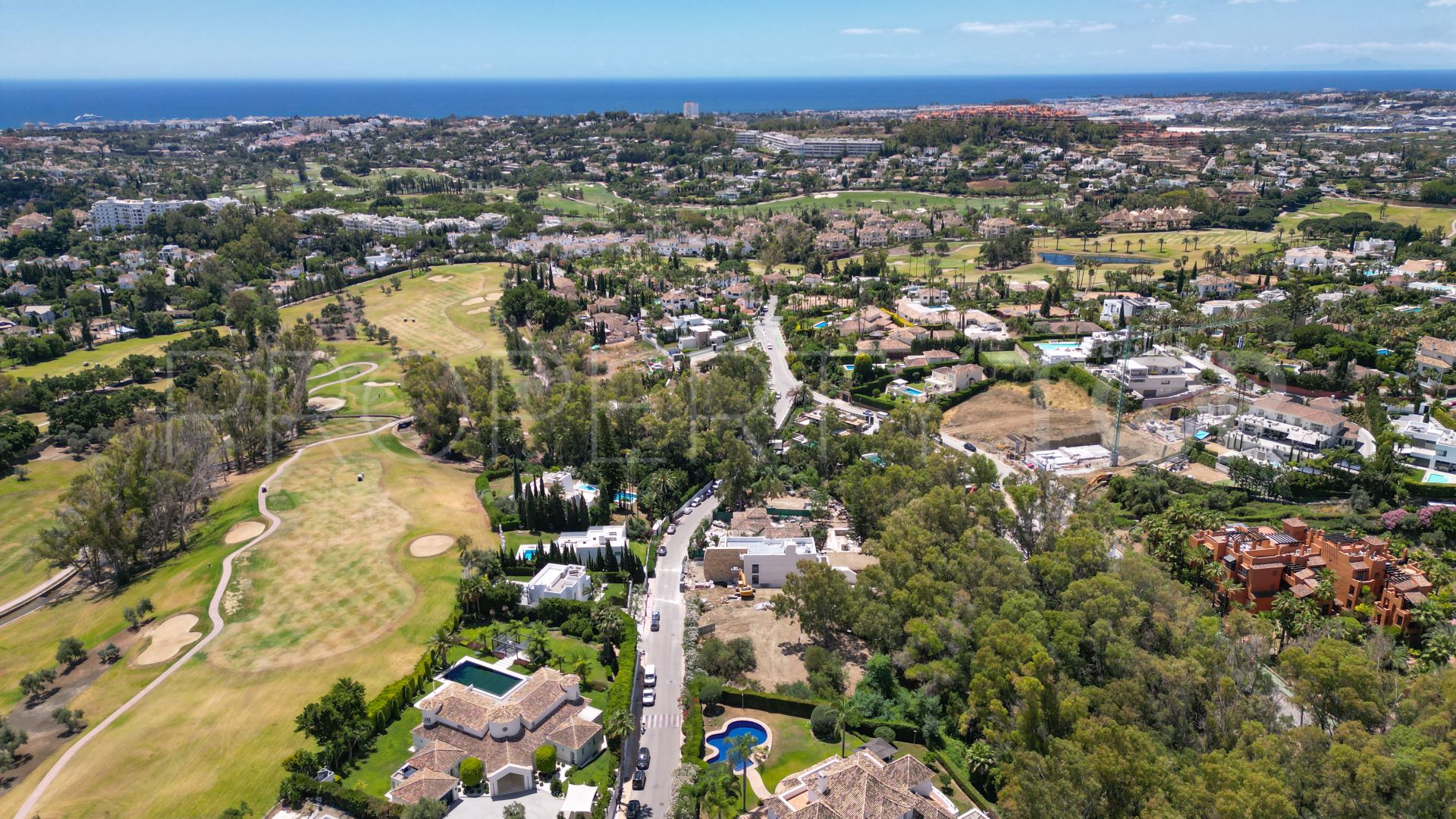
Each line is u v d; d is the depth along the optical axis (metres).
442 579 166.12
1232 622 129.38
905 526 159.12
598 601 156.50
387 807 107.81
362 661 141.75
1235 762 98.69
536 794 113.00
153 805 112.94
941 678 125.50
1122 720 113.00
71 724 130.25
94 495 177.00
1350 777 97.00
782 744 123.19
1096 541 146.25
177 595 165.00
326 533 183.75
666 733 126.19
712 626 153.50
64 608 170.50
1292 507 188.75
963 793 113.38
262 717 129.12
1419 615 138.25
